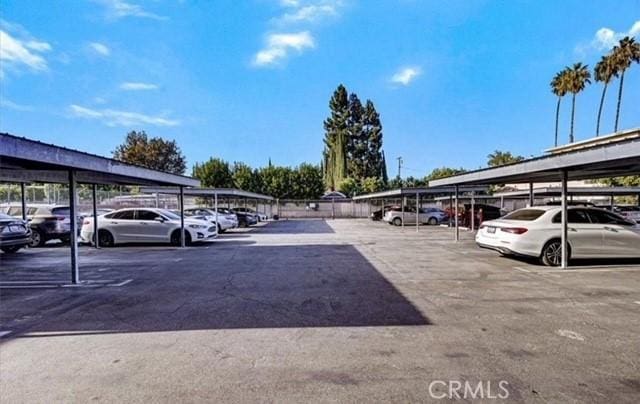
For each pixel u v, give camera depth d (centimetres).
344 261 1045
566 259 903
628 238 931
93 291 700
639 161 713
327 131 6725
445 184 1538
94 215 1389
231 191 2100
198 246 1434
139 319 524
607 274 820
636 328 473
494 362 374
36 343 434
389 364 370
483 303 594
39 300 635
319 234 1991
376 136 6456
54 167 764
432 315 532
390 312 548
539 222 939
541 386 324
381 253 1208
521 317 520
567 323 493
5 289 719
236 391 319
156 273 880
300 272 879
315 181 4800
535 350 403
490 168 1138
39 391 322
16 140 559
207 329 479
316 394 313
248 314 544
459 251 1245
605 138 1695
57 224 1455
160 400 305
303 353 399
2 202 2402
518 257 1064
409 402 300
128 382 337
